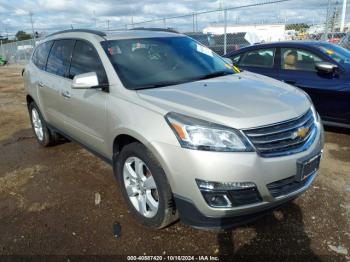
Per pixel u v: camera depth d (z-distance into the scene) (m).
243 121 2.58
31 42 26.19
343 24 12.10
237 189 2.54
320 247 2.84
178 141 2.64
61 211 3.56
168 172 2.73
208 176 2.53
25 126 7.11
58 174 4.47
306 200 3.51
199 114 2.68
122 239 3.06
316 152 2.89
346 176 4.02
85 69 3.92
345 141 5.17
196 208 2.66
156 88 3.30
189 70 3.79
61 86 4.30
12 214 3.56
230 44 13.32
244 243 2.93
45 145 5.46
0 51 32.28
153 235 3.09
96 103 3.56
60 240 3.09
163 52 3.94
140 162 3.06
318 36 12.86
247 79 3.67
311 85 5.42
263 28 15.41
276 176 2.62
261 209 2.71
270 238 2.98
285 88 3.39
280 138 2.66
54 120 4.78
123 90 3.29
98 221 3.34
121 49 3.75
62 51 4.54
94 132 3.75
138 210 3.22
